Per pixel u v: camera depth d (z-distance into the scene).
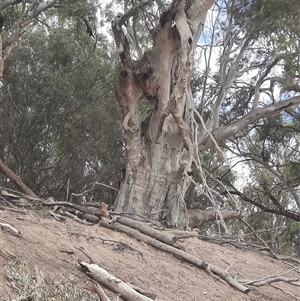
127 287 5.96
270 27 19.03
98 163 23.39
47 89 21.88
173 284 7.29
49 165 23.19
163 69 13.76
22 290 5.09
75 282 5.80
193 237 11.21
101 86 23.33
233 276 9.01
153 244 8.68
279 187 24.06
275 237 22.20
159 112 14.28
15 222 7.11
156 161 14.44
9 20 19.00
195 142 13.18
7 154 22.33
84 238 7.57
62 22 23.75
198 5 14.42
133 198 14.33
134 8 15.54
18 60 21.95
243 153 22.91
